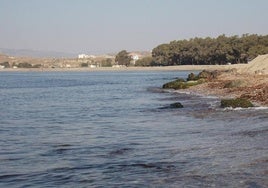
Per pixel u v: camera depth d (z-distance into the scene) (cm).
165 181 1384
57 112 4091
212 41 19650
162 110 3903
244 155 1716
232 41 18025
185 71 18800
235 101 3650
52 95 6819
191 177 1419
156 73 18225
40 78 15600
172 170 1526
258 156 1678
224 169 1504
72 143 2212
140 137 2367
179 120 3109
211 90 5828
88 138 2380
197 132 2462
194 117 3231
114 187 1338
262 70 8025
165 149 1944
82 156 1845
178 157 1747
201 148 1925
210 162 1625
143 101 5116
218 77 8025
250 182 1330
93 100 5588
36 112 4131
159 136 2378
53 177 1488
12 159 1812
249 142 2003
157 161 1683
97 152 1931
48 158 1820
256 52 16000
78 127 2911
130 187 1331
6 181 1455
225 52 17738
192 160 1677
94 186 1355
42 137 2453
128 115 3647
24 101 5675
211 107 3816
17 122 3288
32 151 1997
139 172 1515
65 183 1404
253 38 17362
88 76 17075
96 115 3734
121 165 1633
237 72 8875
